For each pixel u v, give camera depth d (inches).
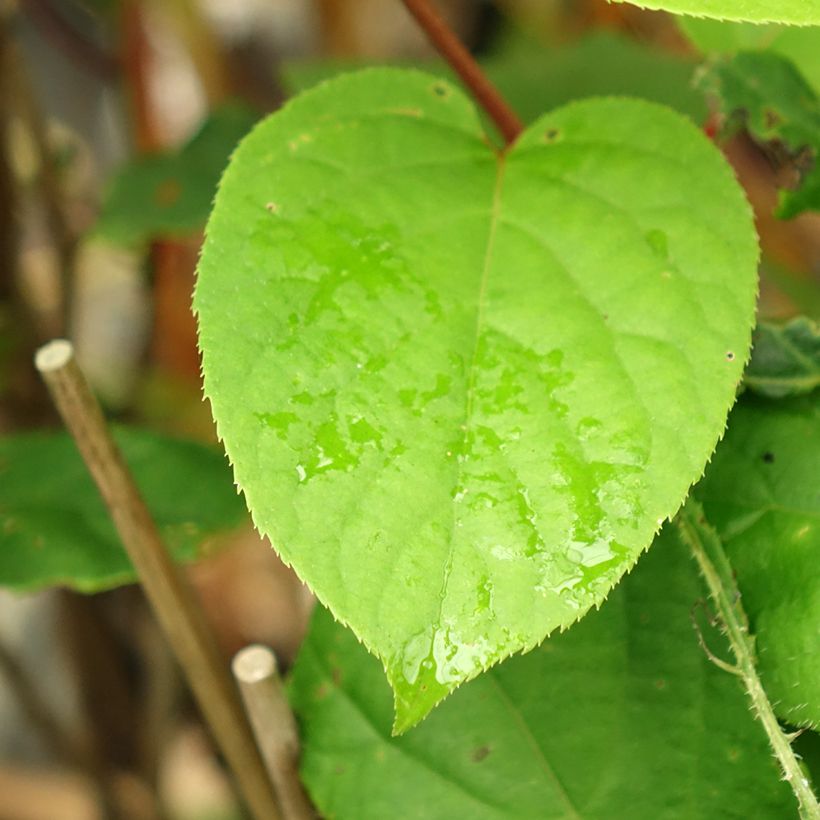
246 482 21.5
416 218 22.5
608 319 22.2
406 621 21.3
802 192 24.3
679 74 29.9
